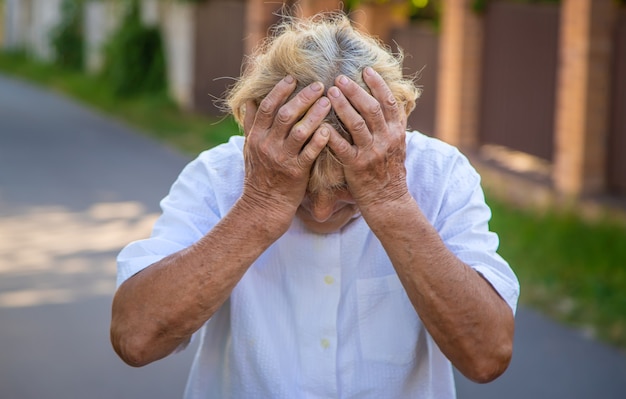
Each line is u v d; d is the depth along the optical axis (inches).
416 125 506.0
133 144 595.5
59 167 496.4
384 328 86.7
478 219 86.8
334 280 85.7
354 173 76.3
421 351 88.0
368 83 76.1
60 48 1171.9
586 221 334.3
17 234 339.9
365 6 519.5
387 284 86.1
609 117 367.9
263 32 616.4
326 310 85.8
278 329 86.7
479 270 82.4
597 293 266.8
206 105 727.7
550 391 203.8
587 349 228.1
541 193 376.2
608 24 362.0
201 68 732.0
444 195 87.6
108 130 665.6
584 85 364.5
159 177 474.0
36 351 222.4
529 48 417.4
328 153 75.9
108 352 223.1
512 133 430.3
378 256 86.0
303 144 75.9
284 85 75.7
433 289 78.4
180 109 753.0
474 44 446.9
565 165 376.5
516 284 83.5
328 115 75.8
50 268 293.6
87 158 530.6
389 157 76.9
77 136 629.0
